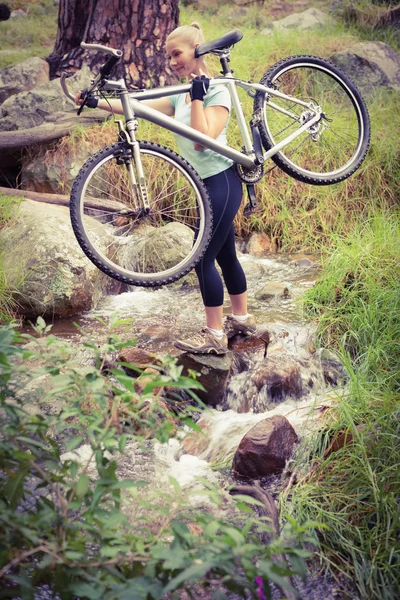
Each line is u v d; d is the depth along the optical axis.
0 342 2.18
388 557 2.53
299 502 2.80
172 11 6.72
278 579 1.71
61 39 7.37
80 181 3.10
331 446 3.08
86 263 4.71
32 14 10.48
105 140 6.03
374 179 5.92
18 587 1.93
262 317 4.32
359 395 3.22
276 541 1.85
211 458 3.28
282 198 5.86
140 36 6.62
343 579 2.54
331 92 6.76
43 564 1.81
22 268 4.57
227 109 3.33
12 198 5.29
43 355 2.23
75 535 2.04
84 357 3.82
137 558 1.91
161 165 5.80
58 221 4.94
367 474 2.78
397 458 2.85
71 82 6.59
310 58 3.84
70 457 3.08
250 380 3.69
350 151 6.06
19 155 6.20
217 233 3.43
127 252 5.08
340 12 9.02
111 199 5.79
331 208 5.78
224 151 3.30
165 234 5.10
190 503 2.88
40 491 2.79
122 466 3.13
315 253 5.59
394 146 6.10
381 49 7.39
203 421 3.52
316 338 4.02
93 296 4.73
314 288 4.46
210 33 7.85
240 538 1.76
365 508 2.74
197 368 3.54
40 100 6.45
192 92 3.21
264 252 5.68
